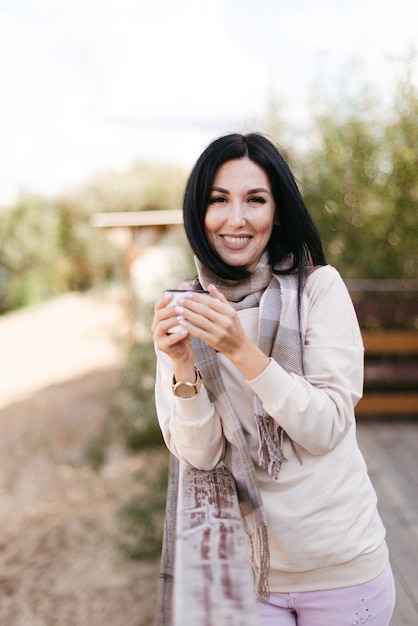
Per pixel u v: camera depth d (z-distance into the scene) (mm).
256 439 1422
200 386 1369
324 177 5434
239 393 1413
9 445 7828
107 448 6875
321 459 1387
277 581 1412
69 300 22000
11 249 23156
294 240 1464
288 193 1440
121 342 7293
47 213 22906
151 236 9633
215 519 1181
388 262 5395
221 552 1061
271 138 1561
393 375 5008
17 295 23438
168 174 21812
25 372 12703
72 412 9094
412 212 5188
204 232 1453
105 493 5980
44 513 5777
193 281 1589
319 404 1297
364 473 1454
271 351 1397
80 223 21953
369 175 5320
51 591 4535
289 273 1451
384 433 4605
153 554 4797
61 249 22672
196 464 1449
